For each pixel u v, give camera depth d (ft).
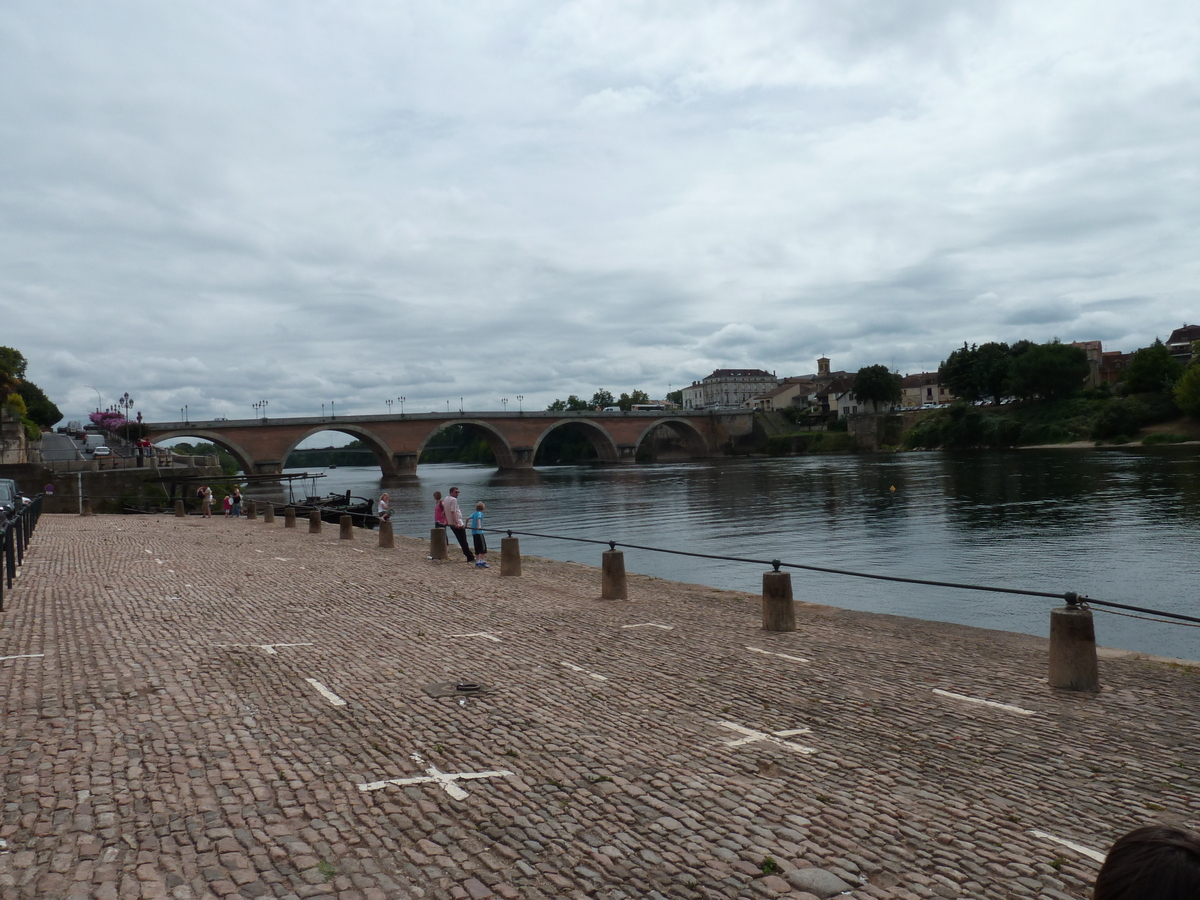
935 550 123.13
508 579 71.10
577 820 21.47
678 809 22.16
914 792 23.45
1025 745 27.48
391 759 25.77
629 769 25.08
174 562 77.82
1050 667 34.94
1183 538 121.80
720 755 26.37
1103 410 407.85
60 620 47.80
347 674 36.45
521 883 18.25
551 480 388.16
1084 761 26.02
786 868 18.95
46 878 17.97
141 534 108.37
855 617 52.11
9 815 21.16
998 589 38.27
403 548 98.58
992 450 440.86
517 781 24.06
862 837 20.59
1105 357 594.24
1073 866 19.15
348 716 30.17
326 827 20.89
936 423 507.71
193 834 20.30
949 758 26.25
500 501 265.54
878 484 257.14
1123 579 95.91
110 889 17.54
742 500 229.25
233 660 38.55
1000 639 45.11
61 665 36.81
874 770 25.18
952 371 516.73
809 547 132.77
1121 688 34.58
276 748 26.61
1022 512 164.04
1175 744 27.61
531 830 20.85
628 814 21.83
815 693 33.73
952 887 18.22
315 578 68.95
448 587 65.26
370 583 66.59
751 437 649.61
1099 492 191.11
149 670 36.14
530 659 39.81
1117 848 7.05
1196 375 359.25
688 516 191.93
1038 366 452.76
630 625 49.11
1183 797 23.16
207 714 30.04
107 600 55.36
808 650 42.06
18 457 193.57
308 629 46.93
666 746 27.20
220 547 93.61
